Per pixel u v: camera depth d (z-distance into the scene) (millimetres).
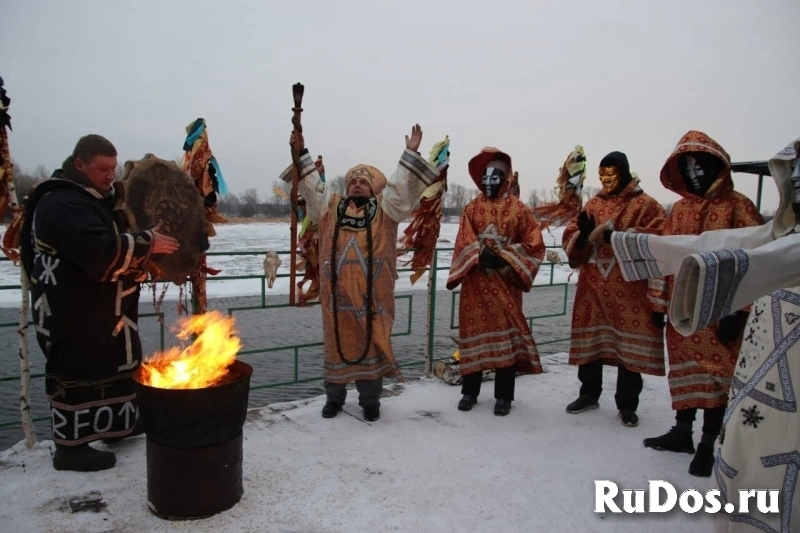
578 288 4387
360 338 4137
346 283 4070
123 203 3199
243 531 2762
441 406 4570
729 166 3467
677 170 3650
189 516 2820
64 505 2930
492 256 4254
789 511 2072
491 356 4371
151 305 9305
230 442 2881
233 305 10141
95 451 3324
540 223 4688
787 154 2238
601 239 4195
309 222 4574
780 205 2285
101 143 3105
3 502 2941
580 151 4680
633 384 4211
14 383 6836
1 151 3322
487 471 3463
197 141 3809
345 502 3049
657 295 3750
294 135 3885
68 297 3064
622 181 4125
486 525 2898
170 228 3434
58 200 2934
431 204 4617
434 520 2918
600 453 3775
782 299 2201
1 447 5199
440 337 8945
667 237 2807
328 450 3678
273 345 8250
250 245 17547
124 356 3336
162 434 2742
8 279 9578
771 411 2137
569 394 4961
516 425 4211
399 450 3711
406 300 11781
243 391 2879
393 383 5184
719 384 3443
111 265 2885
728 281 1866
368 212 4094
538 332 9688
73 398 3217
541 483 3344
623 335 4141
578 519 2988
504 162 4418
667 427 4234
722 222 3445
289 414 4289
